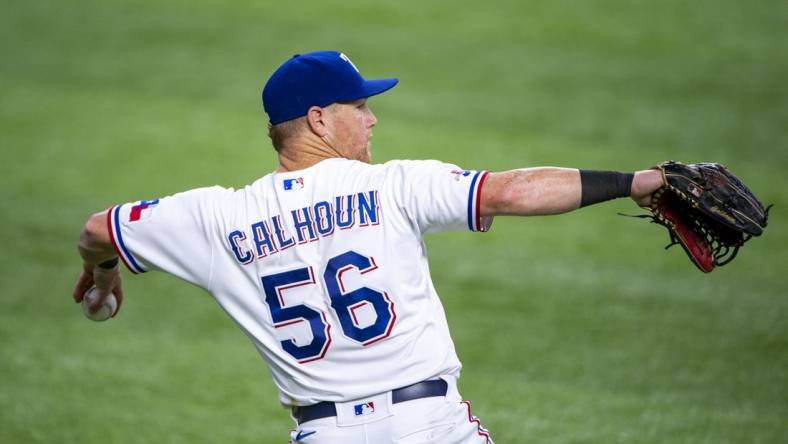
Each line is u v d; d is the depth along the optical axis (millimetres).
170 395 20609
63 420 19062
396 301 9828
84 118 40156
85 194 33156
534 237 30375
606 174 9336
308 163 10422
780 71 44500
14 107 41094
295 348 10055
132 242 10461
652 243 29875
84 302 11914
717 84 43250
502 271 27734
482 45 47562
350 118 10469
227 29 49312
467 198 9453
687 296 25969
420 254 10117
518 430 18516
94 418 19234
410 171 9914
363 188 10000
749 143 37469
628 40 48125
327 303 9898
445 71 44750
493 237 30391
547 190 9258
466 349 22922
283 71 10398
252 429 18984
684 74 44312
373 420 9883
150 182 34344
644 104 41406
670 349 22750
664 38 48312
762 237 29922
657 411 19422
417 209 9742
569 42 48000
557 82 43625
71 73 44688
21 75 44375
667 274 27516
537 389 20703
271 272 10055
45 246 29203
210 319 25312
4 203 32156
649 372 21531
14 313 25031
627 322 24406
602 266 28094
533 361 22219
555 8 52000
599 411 19438
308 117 10352
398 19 50656
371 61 45531
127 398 20344
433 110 40812
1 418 18969
